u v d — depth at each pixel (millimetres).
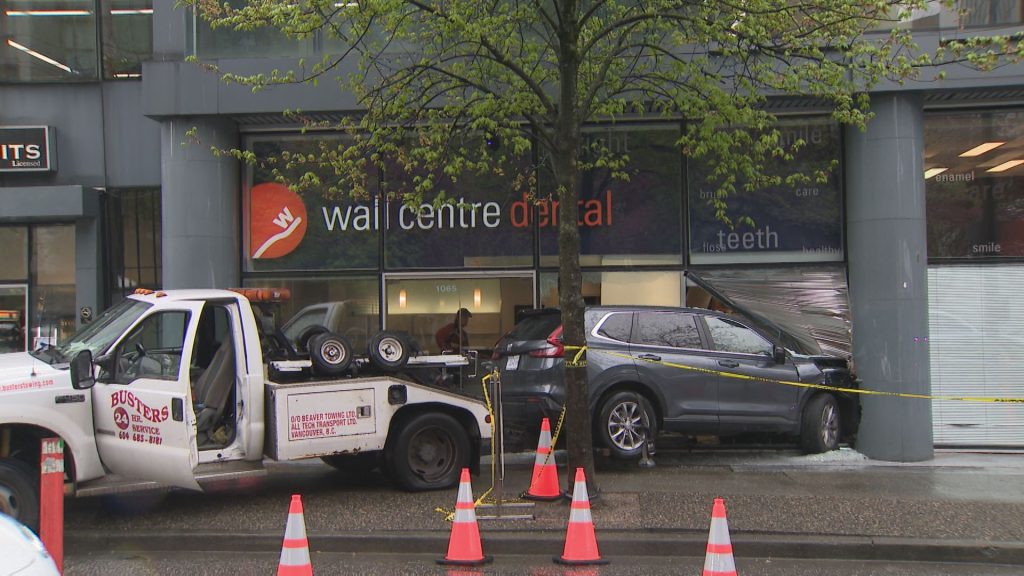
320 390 7988
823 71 8977
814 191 12227
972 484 9188
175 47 11742
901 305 11188
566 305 7973
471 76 9781
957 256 12062
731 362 10305
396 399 8398
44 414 6992
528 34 11234
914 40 10883
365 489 8883
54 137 12625
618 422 9836
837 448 11180
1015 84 10922
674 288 12312
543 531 7016
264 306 8453
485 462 10609
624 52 10477
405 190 12328
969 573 6449
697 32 9211
